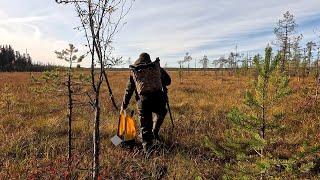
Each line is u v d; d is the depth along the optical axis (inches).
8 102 477.7
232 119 179.0
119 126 283.6
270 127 174.9
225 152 197.8
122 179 217.5
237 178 170.2
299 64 1264.8
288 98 470.3
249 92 175.6
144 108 275.6
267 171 169.9
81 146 280.2
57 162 234.8
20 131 317.1
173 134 311.1
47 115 410.9
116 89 818.2
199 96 623.5
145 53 286.0
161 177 223.8
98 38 130.3
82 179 209.9
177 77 1727.4
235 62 2177.7
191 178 220.8
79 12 127.0
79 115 403.2
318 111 385.7
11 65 4030.5
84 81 181.8
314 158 215.9
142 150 272.4
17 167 233.1
